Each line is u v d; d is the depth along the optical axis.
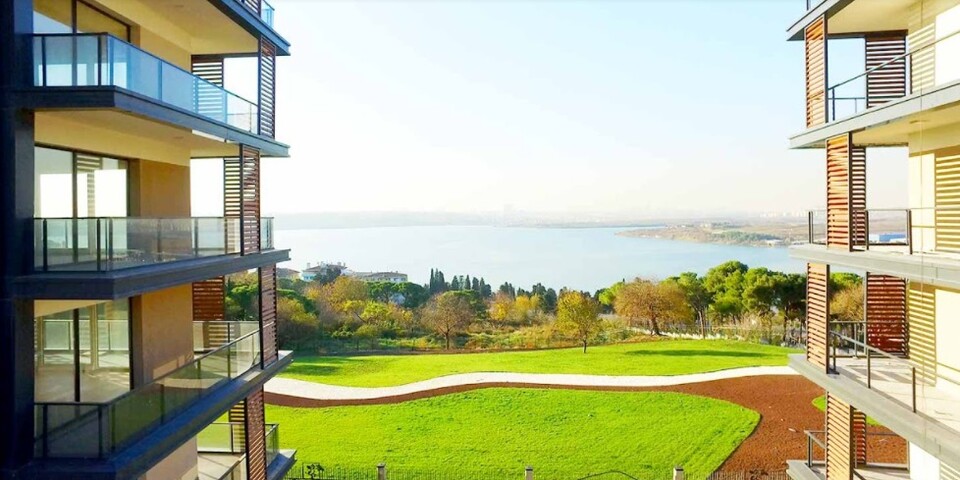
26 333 8.23
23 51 8.24
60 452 8.15
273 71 14.51
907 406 10.09
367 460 19.05
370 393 26.86
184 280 10.12
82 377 10.11
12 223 8.09
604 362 32.69
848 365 12.72
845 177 11.58
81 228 8.62
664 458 19.06
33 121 8.40
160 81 9.81
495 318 49.34
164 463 11.67
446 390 27.16
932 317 11.88
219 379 11.63
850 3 11.31
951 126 10.91
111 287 8.21
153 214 12.26
